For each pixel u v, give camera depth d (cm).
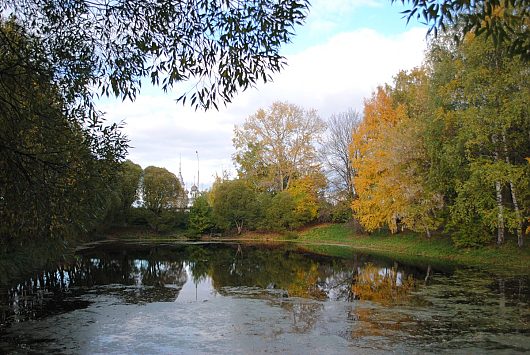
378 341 877
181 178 7475
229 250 3170
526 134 1827
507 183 2059
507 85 1756
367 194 3017
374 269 1975
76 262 2323
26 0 657
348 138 3925
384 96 3177
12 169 630
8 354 805
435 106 2100
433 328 961
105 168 809
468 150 1834
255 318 1073
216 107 590
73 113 745
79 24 680
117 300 1299
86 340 896
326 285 1562
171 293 1412
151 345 862
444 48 2080
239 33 564
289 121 4453
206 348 845
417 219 2591
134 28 638
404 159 2444
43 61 650
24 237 952
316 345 858
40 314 1116
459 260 2138
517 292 1330
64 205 758
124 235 4581
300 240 4072
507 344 847
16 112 644
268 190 4662
